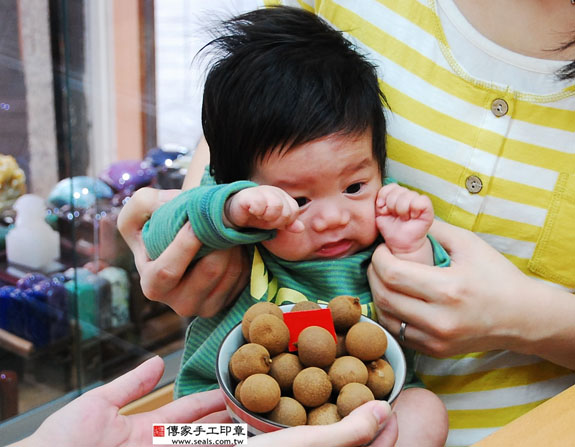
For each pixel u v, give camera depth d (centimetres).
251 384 56
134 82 169
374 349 62
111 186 138
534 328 74
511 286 73
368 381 61
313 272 84
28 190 112
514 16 83
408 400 77
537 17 82
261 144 79
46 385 109
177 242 71
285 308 69
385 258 75
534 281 77
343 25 95
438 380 90
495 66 85
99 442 62
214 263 75
